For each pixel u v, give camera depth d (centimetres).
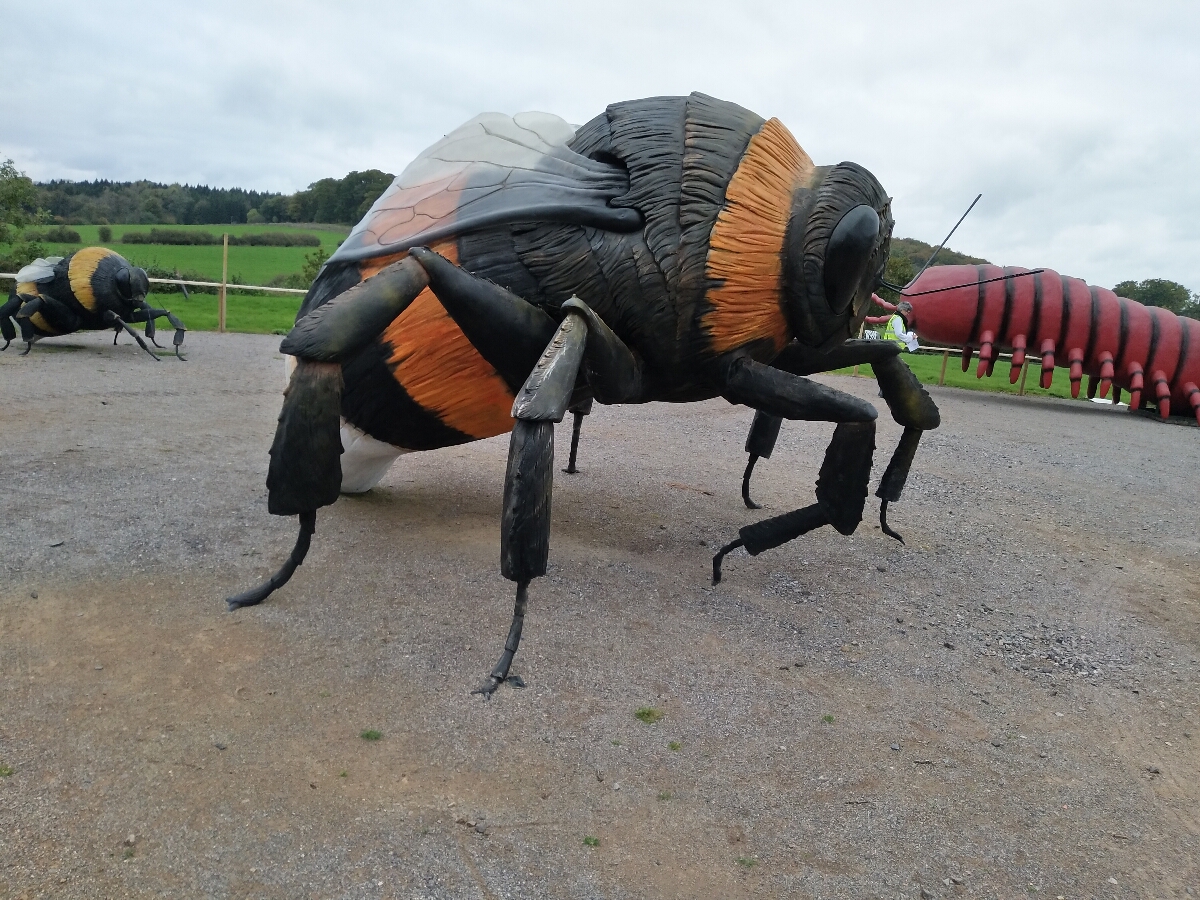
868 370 2317
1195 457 1305
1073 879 300
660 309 437
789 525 504
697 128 445
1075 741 402
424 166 493
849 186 447
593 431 1081
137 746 315
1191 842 329
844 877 289
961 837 317
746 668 434
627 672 413
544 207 439
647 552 593
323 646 405
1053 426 1548
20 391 954
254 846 271
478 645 421
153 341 1412
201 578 465
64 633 393
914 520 775
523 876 272
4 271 2322
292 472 386
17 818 271
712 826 308
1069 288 1695
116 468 647
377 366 477
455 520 608
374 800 300
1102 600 612
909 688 438
